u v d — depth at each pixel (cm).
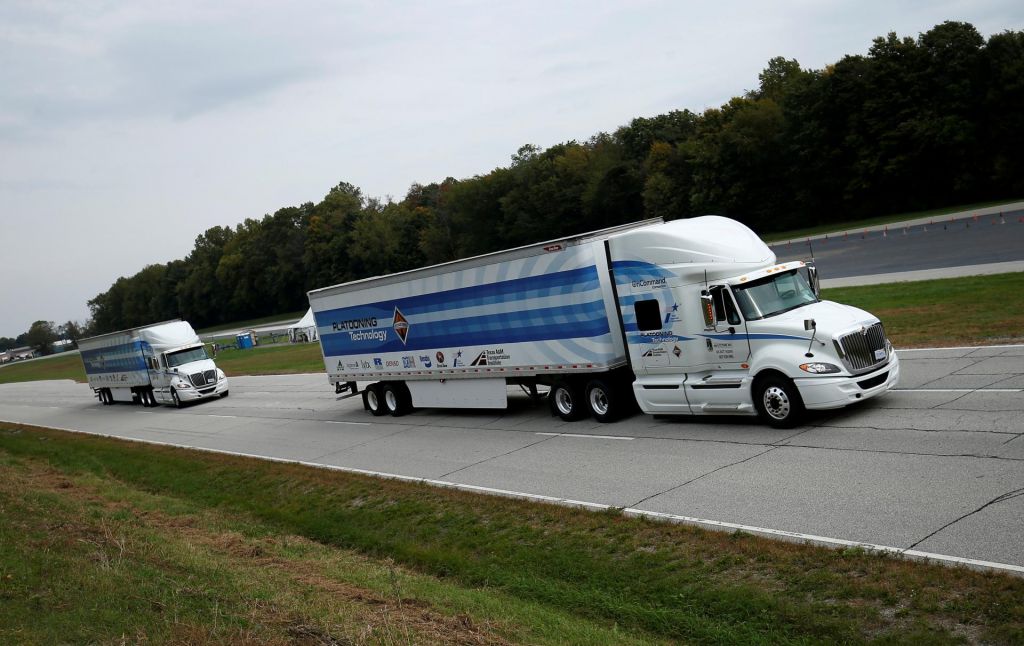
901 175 6575
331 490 1545
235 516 1524
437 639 701
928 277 2841
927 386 1452
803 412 1366
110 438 2839
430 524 1227
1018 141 6062
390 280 2164
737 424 1466
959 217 4916
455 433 1898
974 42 6341
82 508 1500
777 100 8225
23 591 870
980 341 1741
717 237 1491
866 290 2820
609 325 1648
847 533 866
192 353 3703
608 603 829
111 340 3978
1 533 1189
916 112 6450
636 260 1562
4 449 2952
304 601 822
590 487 1241
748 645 694
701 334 1477
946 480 963
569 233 9312
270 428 2530
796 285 1477
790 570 802
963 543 785
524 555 1016
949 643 622
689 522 995
